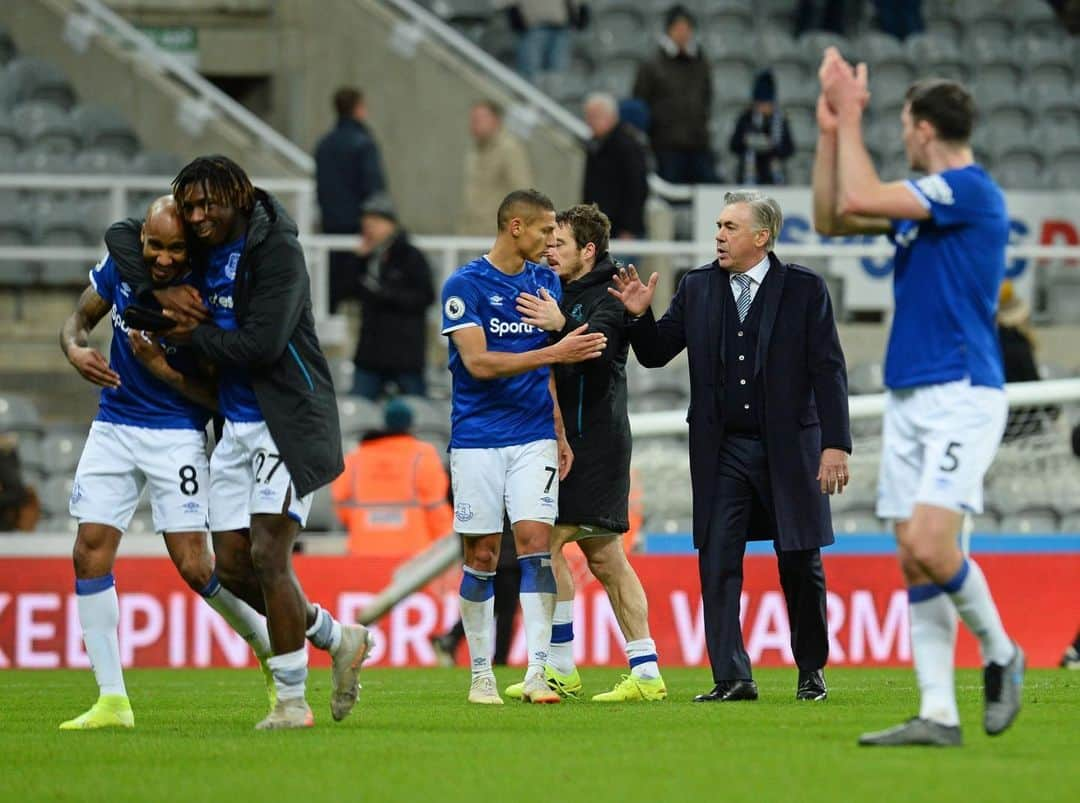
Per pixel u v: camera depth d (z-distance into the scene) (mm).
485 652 29609
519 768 20547
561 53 70500
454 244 54594
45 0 68375
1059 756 21016
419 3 74250
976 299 21203
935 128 21516
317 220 63500
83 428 51750
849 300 56344
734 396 29891
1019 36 80125
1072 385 46562
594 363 29688
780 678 38656
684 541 47844
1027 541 47938
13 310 57094
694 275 30516
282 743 23031
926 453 21203
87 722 25109
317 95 70688
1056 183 69688
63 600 45562
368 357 51969
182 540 24781
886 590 46406
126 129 66438
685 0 76750
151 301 23562
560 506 29891
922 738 21797
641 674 30312
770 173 62500
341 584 45906
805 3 76625
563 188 62750
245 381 23688
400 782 19547
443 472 46562
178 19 72688
